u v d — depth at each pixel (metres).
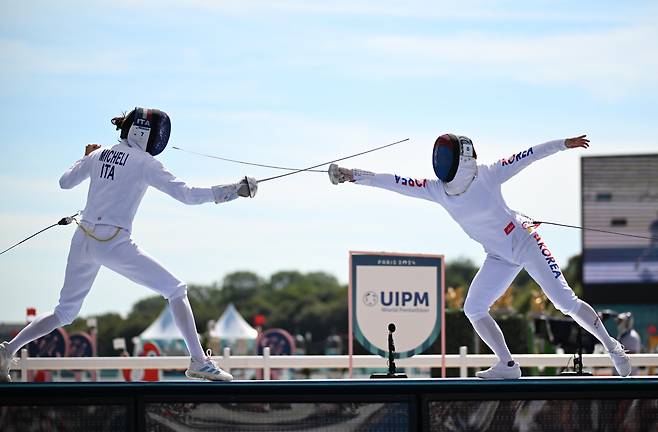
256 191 14.86
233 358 21.09
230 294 135.75
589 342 23.58
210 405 13.34
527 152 15.45
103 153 15.07
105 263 14.71
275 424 13.39
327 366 21.22
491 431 13.66
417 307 20.58
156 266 14.59
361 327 20.34
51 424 13.18
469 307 15.56
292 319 124.94
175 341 39.00
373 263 20.47
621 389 13.90
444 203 15.65
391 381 13.52
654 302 43.00
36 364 21.06
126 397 13.27
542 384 13.78
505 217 15.37
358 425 13.48
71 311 15.07
